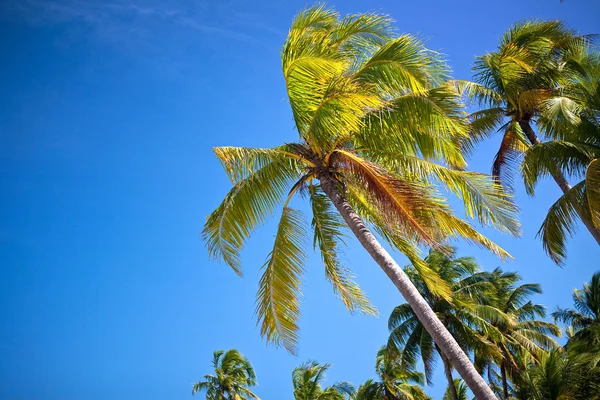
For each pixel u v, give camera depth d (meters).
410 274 27.08
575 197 16.62
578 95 18.06
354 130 11.12
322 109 11.02
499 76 20.73
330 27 12.35
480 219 11.40
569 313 31.48
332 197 12.09
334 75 11.14
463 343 25.89
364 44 12.54
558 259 17.05
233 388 41.78
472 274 28.59
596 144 17.67
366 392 32.66
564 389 19.59
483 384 9.73
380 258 11.16
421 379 34.19
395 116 11.60
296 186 12.54
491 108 20.69
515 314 29.94
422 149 12.01
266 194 12.37
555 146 17.38
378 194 11.53
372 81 11.57
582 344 22.94
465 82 20.61
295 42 11.45
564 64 19.34
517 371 26.72
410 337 27.27
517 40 19.80
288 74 11.56
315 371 34.72
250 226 12.38
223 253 12.48
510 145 20.80
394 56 11.41
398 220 11.38
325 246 13.49
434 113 11.21
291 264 12.52
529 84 19.53
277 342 12.59
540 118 19.59
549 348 27.78
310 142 12.05
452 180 11.39
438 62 11.41
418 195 11.23
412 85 11.34
